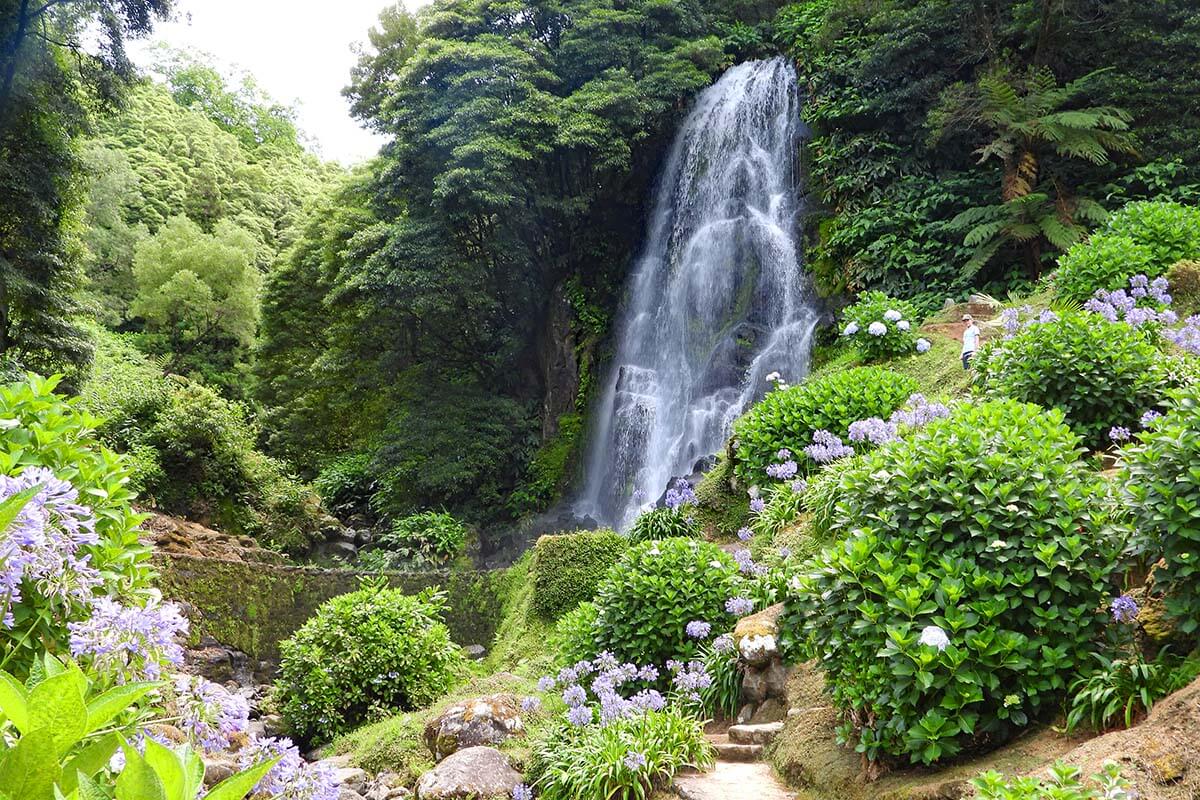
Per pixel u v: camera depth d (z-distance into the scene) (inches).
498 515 821.2
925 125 652.1
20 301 653.9
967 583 169.9
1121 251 430.0
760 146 813.9
